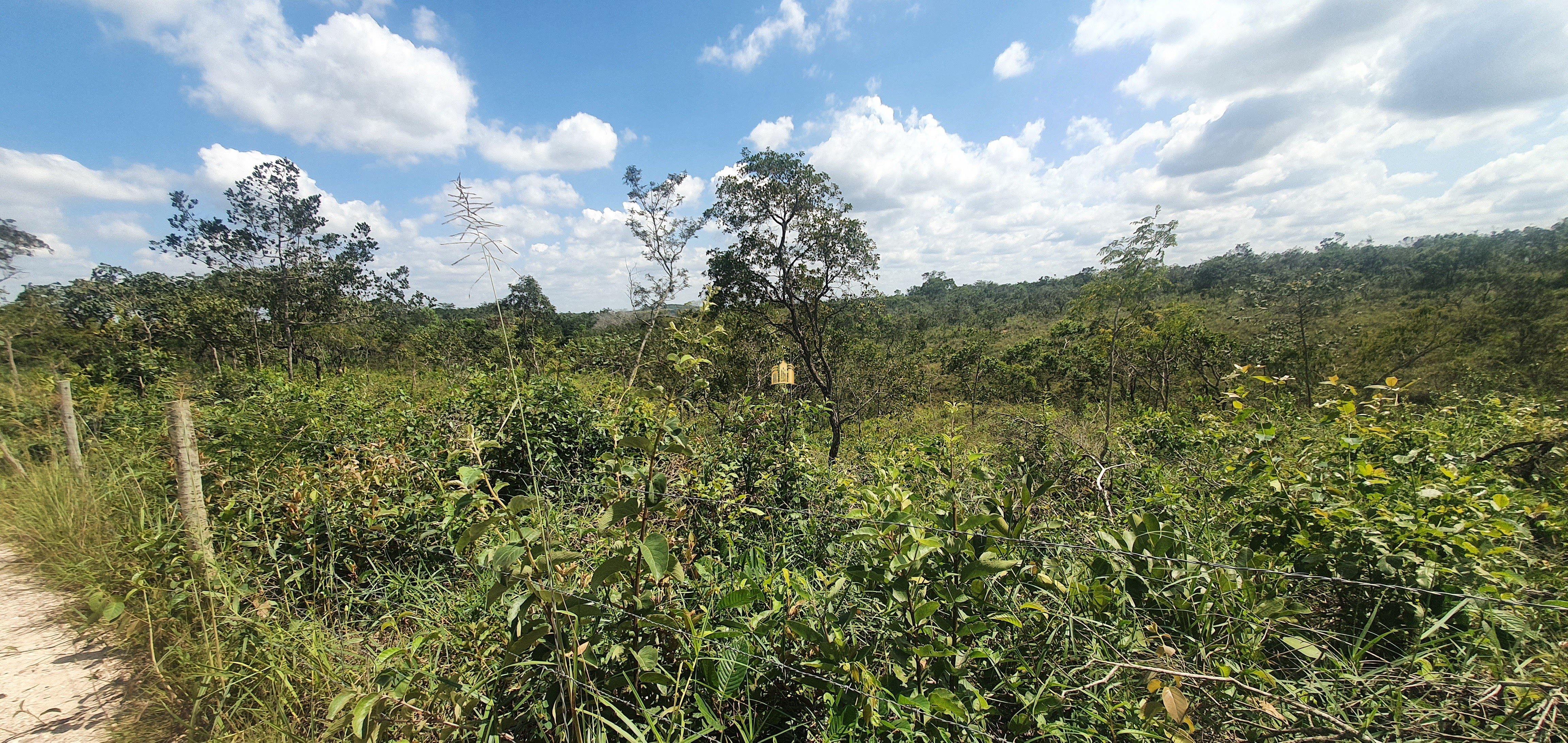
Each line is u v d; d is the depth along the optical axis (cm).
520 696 210
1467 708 181
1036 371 2622
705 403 436
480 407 589
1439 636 212
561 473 496
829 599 231
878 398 1477
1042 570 249
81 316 1402
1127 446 577
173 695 242
